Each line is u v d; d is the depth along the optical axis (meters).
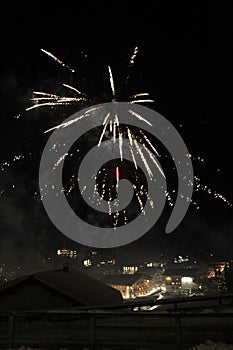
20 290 15.50
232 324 11.05
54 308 14.54
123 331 10.57
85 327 11.35
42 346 10.41
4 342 10.76
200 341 10.02
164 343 9.86
